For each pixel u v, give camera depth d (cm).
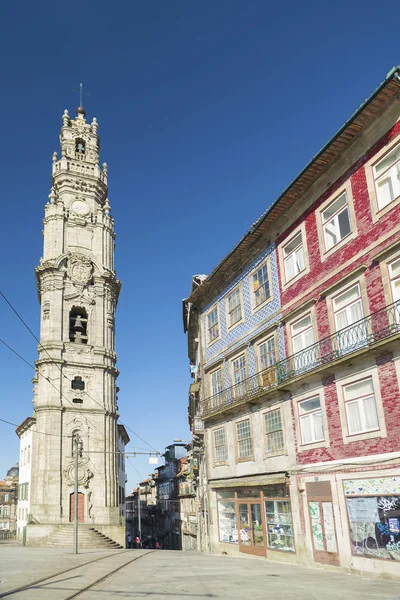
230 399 2347
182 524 6197
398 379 1441
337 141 1691
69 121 5594
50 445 4172
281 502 1947
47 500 4031
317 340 1805
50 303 4594
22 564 2070
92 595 1142
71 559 2369
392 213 1538
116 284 4984
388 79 1448
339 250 1750
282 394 1978
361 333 1585
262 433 2094
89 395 4478
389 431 1453
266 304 2178
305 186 1914
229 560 2058
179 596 1102
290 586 1250
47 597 1110
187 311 3353
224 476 2370
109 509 4206
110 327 4812
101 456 4344
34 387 4894
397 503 1402
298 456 1852
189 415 3912
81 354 4550
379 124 1598
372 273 1579
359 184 1683
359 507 1534
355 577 1439
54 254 4766
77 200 5128
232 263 2464
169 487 7475
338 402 1661
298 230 1995
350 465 1583
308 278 1903
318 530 1705
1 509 7519
